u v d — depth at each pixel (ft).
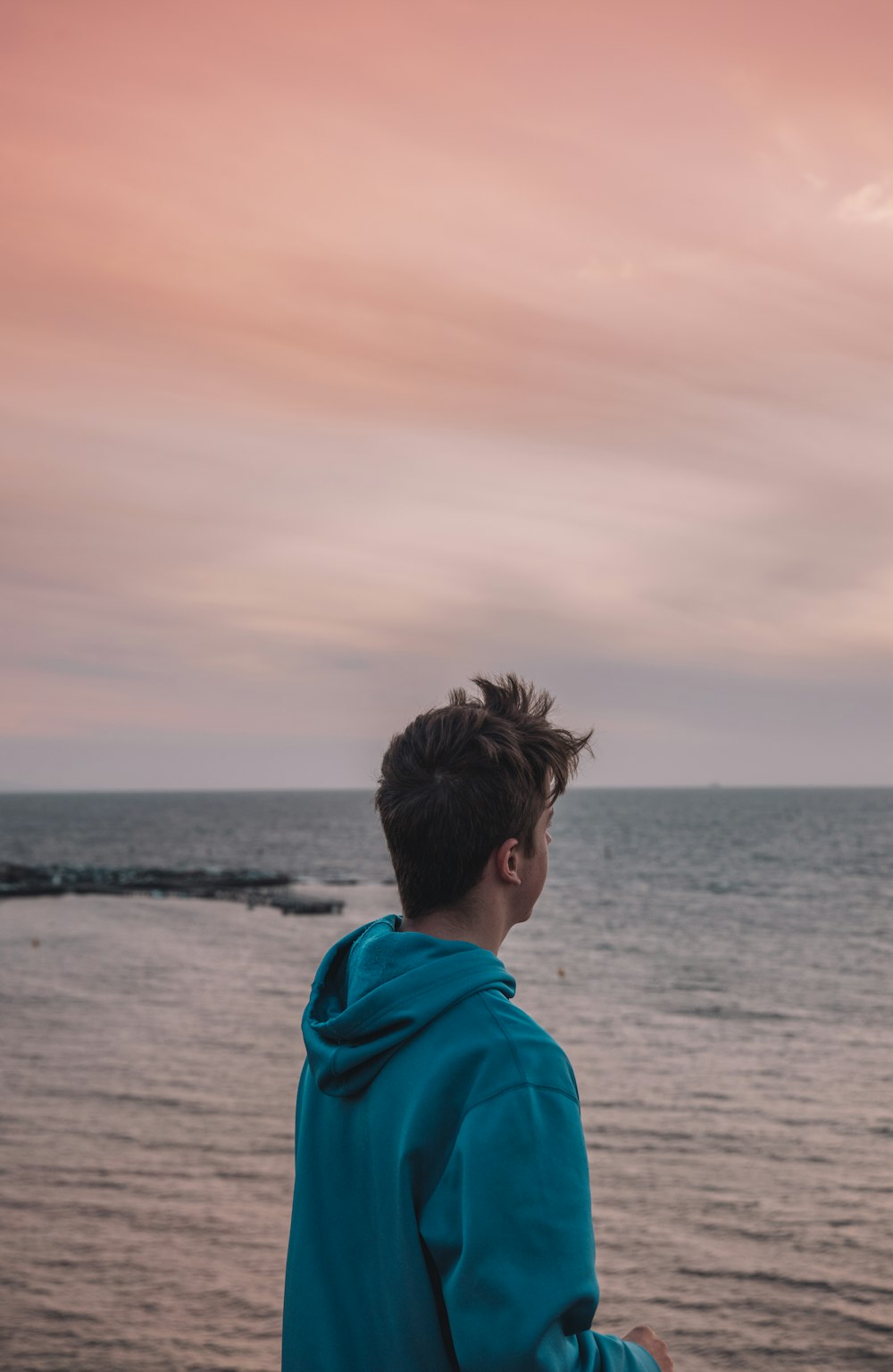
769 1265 55.42
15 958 176.24
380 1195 4.48
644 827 616.80
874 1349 46.55
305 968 165.78
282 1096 89.25
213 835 592.60
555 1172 4.14
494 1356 3.86
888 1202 64.49
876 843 479.00
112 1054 105.81
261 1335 47.83
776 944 189.67
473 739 4.99
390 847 5.16
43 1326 48.47
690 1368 45.06
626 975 156.04
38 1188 66.44
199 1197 65.10
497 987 4.76
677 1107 86.12
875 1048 108.78
